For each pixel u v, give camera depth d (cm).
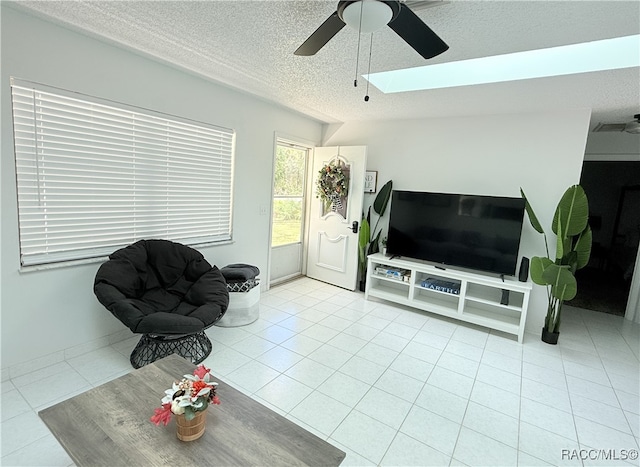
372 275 427
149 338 247
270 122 407
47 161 230
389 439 192
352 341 311
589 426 212
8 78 207
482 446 191
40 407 199
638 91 265
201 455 123
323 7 182
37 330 235
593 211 491
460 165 391
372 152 457
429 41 157
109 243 274
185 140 318
